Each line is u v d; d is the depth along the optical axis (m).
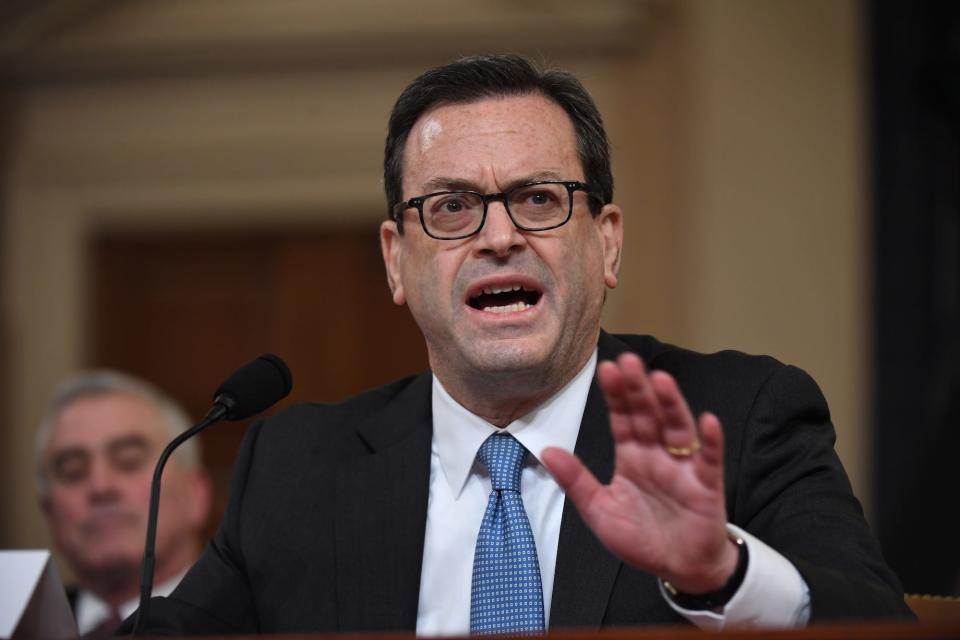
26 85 9.58
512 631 3.35
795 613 2.70
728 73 8.57
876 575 2.97
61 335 9.50
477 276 3.52
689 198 8.59
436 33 8.98
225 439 9.70
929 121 8.43
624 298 8.79
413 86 3.76
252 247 9.89
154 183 9.50
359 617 3.49
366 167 9.27
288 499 3.73
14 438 9.41
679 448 2.60
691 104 8.63
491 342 3.47
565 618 3.28
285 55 9.22
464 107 3.67
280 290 9.83
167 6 9.21
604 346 3.82
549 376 3.57
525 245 3.52
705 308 8.46
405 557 3.56
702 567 2.63
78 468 5.72
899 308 8.36
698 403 3.54
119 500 5.71
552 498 3.56
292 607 3.55
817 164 8.50
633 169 8.84
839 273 8.44
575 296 3.55
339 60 9.27
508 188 3.56
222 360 9.88
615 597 3.27
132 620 3.52
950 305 8.33
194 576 3.69
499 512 3.53
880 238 8.41
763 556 2.70
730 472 3.39
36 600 3.09
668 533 2.62
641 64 8.90
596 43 8.88
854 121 8.50
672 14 8.80
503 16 8.87
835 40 8.55
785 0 8.59
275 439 3.92
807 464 3.38
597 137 3.76
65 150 9.52
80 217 9.55
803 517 3.20
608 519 2.62
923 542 5.88
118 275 9.83
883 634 2.17
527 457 3.63
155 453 5.82
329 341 9.77
